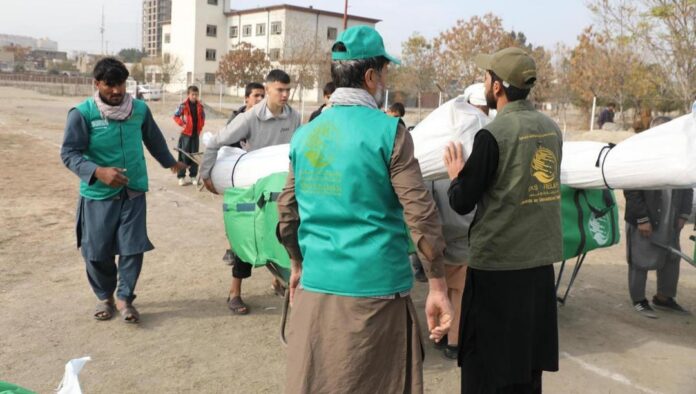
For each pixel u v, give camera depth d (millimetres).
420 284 6102
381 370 2508
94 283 4883
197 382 3980
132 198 4730
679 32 15359
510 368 3020
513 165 2955
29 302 5266
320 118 2592
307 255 2602
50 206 9055
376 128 2465
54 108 32562
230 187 4754
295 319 2602
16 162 13117
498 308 3039
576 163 4270
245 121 5055
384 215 2496
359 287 2465
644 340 4871
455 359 4422
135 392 3834
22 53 156125
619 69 22984
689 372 4316
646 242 5320
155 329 4793
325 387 2486
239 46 52750
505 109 3076
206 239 7574
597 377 4219
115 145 4582
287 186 2771
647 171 3891
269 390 3902
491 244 3029
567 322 5219
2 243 7027
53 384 3889
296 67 42719
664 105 20531
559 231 3148
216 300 5477
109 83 4461
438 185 4137
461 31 31359
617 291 6055
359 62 2553
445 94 32312
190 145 11016
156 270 6301
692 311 5598
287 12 57375
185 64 65125
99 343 4508
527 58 3074
